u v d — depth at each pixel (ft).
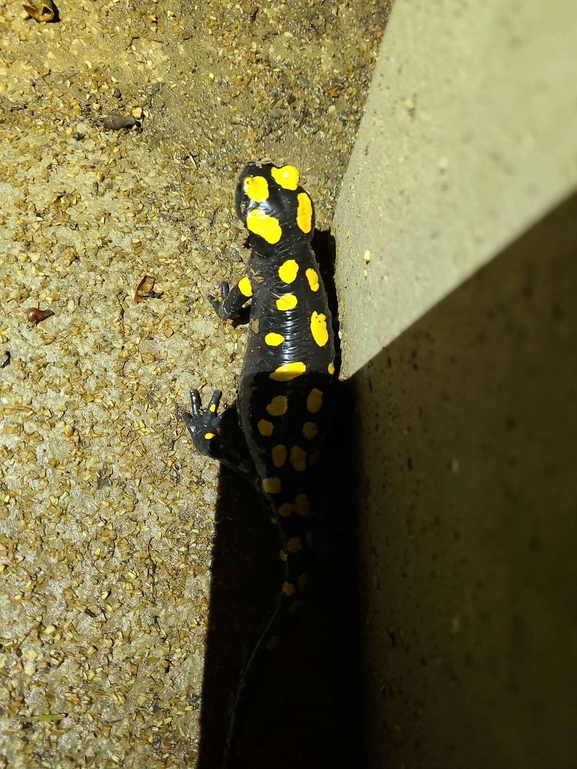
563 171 0.23
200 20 0.66
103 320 0.64
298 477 0.59
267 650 0.58
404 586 0.43
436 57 0.36
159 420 0.64
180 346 0.66
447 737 0.35
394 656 0.46
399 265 0.44
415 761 0.41
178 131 0.69
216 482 0.63
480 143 0.30
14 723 0.55
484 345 0.30
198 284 0.67
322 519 0.63
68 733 0.56
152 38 0.67
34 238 0.64
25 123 0.67
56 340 0.63
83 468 0.61
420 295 0.39
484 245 0.30
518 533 0.27
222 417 0.64
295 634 0.61
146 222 0.67
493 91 0.29
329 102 0.67
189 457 0.63
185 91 0.68
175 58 0.67
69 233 0.65
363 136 0.56
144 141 0.69
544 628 0.24
